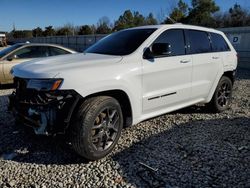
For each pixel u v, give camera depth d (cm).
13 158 382
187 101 508
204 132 471
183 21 4028
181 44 486
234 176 331
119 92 394
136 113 413
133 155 386
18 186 316
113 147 388
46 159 379
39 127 347
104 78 366
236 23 3691
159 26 471
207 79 539
